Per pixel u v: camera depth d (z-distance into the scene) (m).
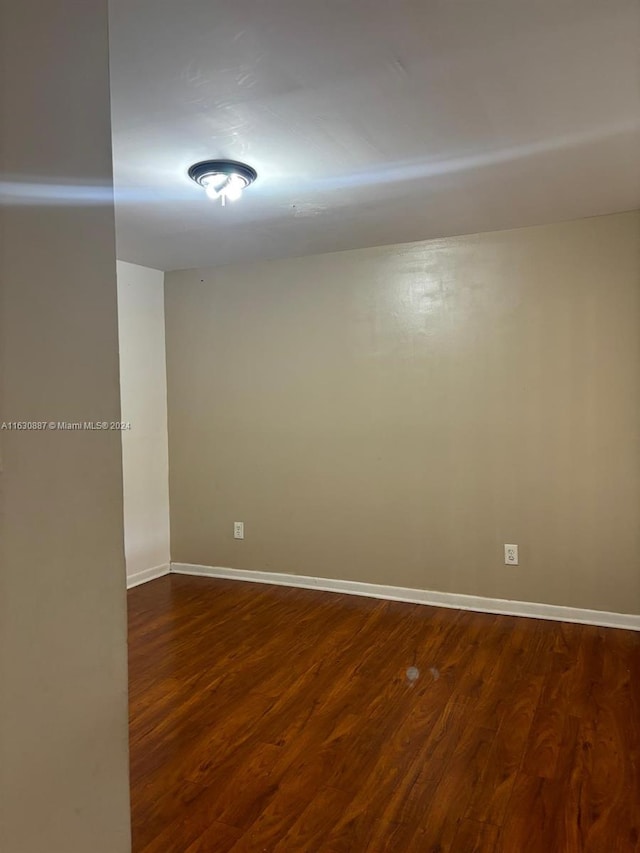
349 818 1.88
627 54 1.67
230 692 2.68
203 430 4.44
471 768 2.12
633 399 3.31
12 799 0.93
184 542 4.55
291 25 1.51
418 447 3.80
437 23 1.51
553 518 3.51
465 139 2.20
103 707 1.10
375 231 3.46
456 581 3.75
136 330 4.25
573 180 2.66
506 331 3.56
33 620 0.97
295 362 4.12
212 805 1.94
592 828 1.82
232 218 3.12
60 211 1.02
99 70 1.11
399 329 3.81
